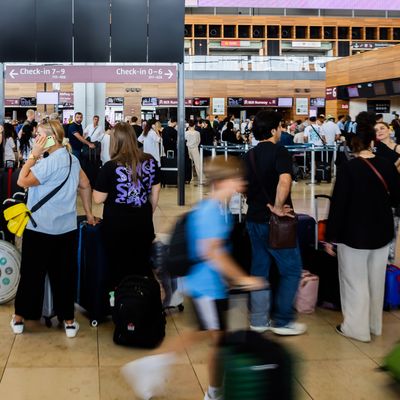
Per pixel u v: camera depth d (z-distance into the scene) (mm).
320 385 3484
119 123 4426
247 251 4758
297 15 36625
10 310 4941
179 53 9867
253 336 2256
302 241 5344
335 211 4121
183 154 10336
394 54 20281
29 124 10523
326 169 14703
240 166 2967
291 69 30812
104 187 4336
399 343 1940
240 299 4535
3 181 5520
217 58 30375
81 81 9703
